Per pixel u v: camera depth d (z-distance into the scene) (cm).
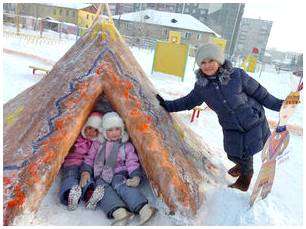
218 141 575
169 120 393
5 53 1376
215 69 339
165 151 328
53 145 304
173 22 4159
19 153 315
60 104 336
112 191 321
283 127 324
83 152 354
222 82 338
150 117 348
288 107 316
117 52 386
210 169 401
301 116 901
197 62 343
